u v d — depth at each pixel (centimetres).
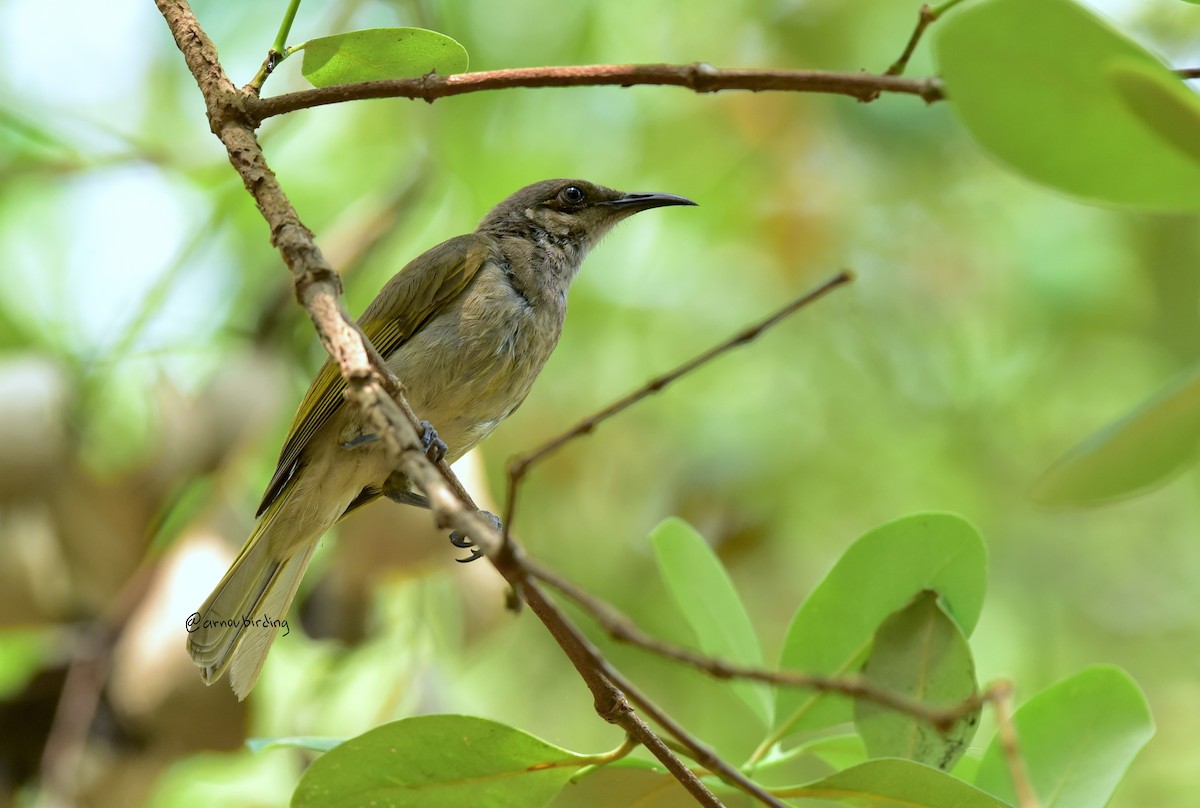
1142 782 1456
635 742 592
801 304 572
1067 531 1572
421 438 830
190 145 1431
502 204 1136
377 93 688
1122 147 525
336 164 1517
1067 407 1598
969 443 1591
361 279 1431
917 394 1602
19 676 1038
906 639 673
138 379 1249
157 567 1017
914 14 1532
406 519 1032
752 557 1500
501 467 1530
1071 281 1550
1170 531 1583
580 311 1597
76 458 1024
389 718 1066
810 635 685
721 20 1563
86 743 963
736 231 1591
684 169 1577
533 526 1523
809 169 1568
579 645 479
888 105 1544
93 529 1011
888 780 589
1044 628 1527
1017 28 505
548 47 1548
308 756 1081
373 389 543
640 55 1566
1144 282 1554
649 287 1617
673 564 746
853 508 1572
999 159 538
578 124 1563
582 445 1537
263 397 1059
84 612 1009
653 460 1548
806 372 1605
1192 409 511
